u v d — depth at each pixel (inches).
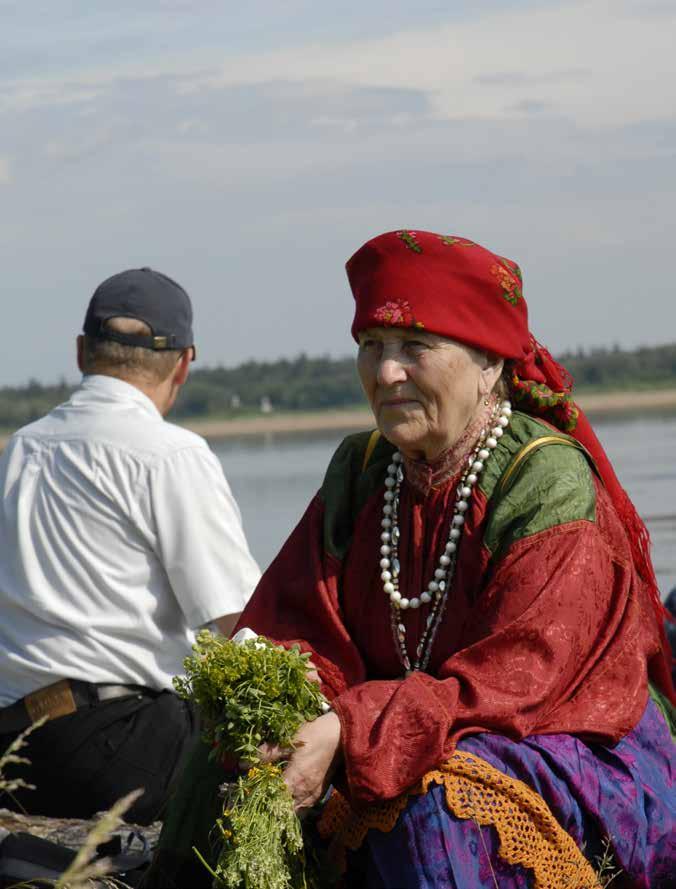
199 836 363.3
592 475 385.7
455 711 345.1
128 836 467.5
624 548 379.6
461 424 384.5
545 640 355.9
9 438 536.7
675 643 677.3
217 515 512.4
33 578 503.8
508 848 336.8
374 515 403.2
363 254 386.6
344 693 355.6
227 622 507.5
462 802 336.5
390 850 343.6
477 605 370.9
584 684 365.7
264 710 347.6
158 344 537.0
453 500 388.5
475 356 382.9
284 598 408.2
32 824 490.3
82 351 554.3
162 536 505.7
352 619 402.9
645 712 377.7
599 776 354.0
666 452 5329.7
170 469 508.7
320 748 345.7
